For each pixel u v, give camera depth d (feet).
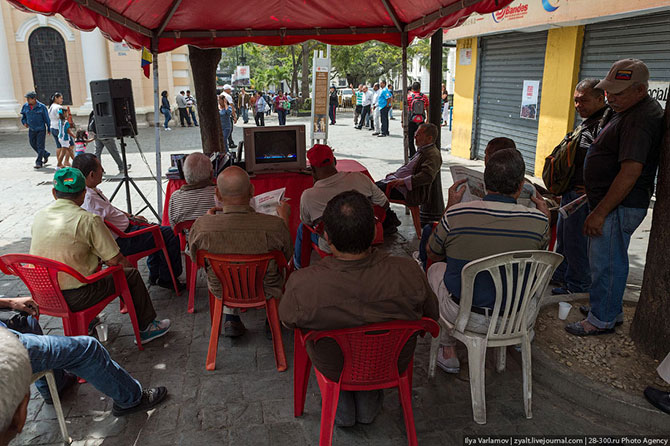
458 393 10.22
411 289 7.43
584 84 12.67
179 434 9.02
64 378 10.21
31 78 63.21
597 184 10.99
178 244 15.10
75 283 10.28
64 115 36.29
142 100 68.54
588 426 9.23
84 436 8.98
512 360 11.38
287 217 12.35
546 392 10.26
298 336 9.10
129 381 9.30
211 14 18.30
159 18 18.06
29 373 3.37
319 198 12.82
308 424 9.29
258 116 68.85
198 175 13.67
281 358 10.98
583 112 12.84
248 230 10.23
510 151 8.96
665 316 10.39
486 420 9.39
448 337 10.84
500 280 8.68
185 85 75.25
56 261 9.68
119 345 12.14
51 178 33.14
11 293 15.30
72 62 63.72
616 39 25.59
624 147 10.02
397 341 7.65
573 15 25.30
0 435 3.07
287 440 8.87
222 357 11.59
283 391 10.30
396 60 128.36
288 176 17.65
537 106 31.81
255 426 9.23
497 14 32.14
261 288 10.76
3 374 3.11
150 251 14.30
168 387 10.41
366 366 7.78
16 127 61.52
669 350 10.37
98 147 32.63
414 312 7.48
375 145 49.49
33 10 11.62
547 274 9.00
